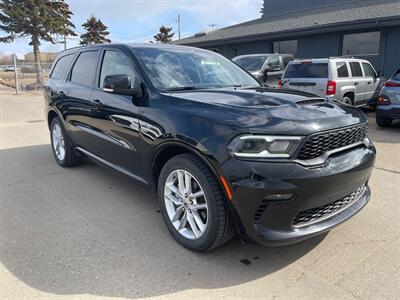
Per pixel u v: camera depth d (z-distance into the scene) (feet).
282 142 8.29
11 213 12.61
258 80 15.16
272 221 8.44
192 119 9.52
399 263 9.45
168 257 9.80
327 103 10.65
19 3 98.48
